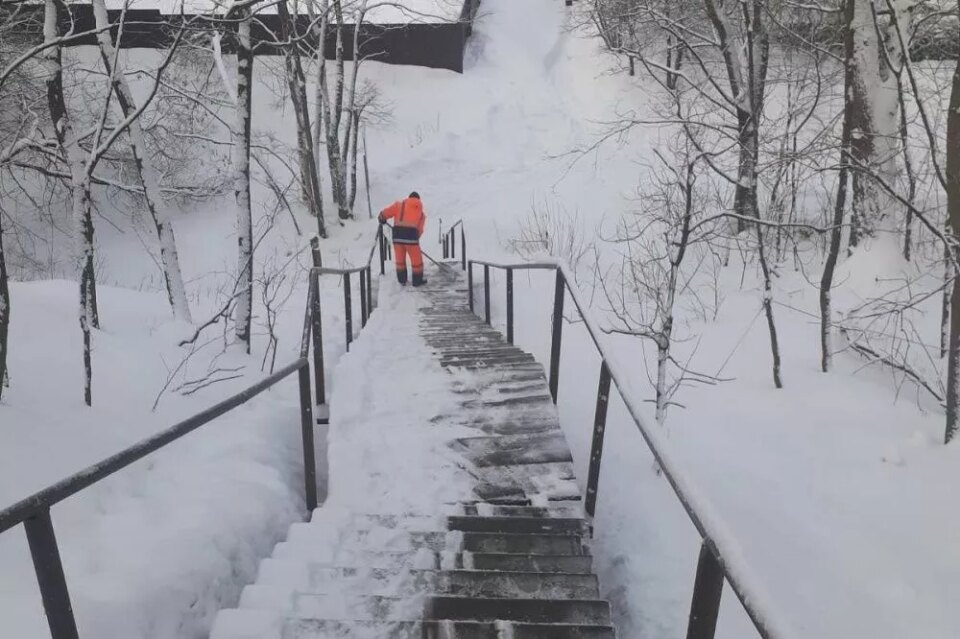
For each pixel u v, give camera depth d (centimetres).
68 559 313
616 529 418
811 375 672
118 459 213
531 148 2544
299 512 436
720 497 447
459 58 2888
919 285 877
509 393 563
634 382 679
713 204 1233
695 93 1855
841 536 398
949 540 388
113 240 1941
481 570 322
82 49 2175
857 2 880
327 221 2212
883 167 896
